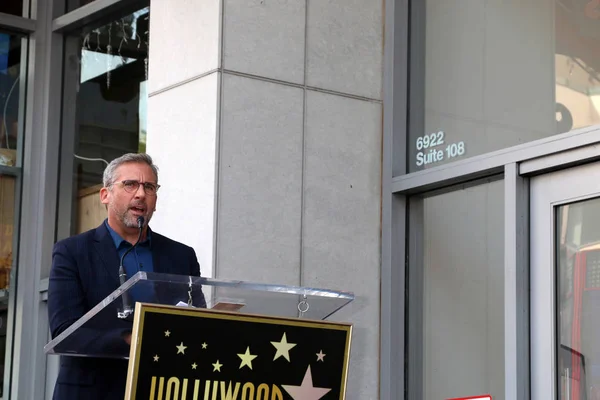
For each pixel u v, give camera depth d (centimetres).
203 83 520
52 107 716
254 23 527
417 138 557
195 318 309
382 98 570
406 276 556
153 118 555
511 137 497
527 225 483
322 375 324
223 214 504
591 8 462
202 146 515
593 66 457
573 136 454
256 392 315
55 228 711
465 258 523
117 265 385
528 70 492
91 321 318
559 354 465
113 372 364
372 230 555
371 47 570
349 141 554
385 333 549
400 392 548
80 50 713
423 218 554
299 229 529
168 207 533
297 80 538
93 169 690
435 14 556
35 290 702
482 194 517
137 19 670
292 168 530
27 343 696
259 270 512
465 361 518
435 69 551
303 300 330
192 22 534
